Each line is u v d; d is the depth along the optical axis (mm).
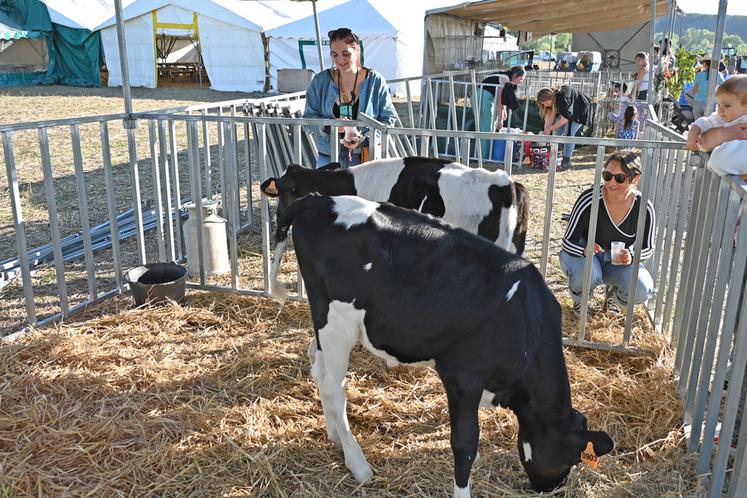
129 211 7180
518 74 10984
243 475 3051
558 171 10203
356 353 4133
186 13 23500
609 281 4426
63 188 8500
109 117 4805
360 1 22109
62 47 25266
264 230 4832
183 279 4844
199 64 25844
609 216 4270
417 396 3699
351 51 4770
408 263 2660
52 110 16547
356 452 3045
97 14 26125
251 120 4656
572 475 2973
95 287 4883
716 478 2783
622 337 4391
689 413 3377
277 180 4078
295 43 22547
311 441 3275
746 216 2648
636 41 20375
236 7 23344
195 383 3805
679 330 4031
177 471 3061
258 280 5453
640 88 12672
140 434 3309
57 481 2990
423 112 12148
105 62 25594
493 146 11016
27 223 6965
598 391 3719
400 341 2725
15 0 24797
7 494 2863
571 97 10086
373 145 4445
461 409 2652
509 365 2586
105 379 3766
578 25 16750
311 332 4449
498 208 3764
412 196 3896
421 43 22625
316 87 5066
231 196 4879
